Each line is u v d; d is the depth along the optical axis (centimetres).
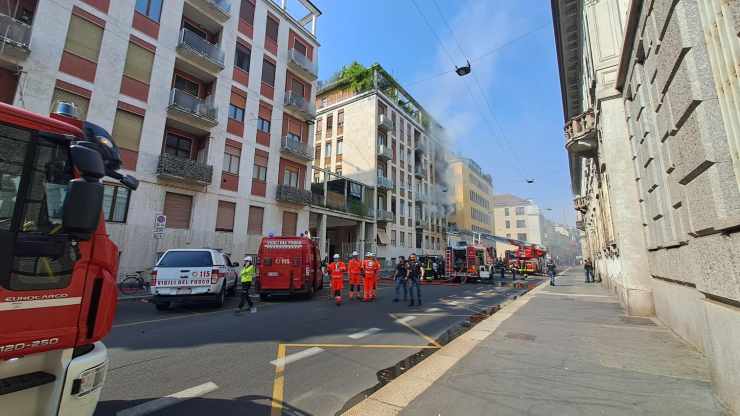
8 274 218
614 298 1303
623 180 959
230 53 2188
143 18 1761
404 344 662
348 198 3238
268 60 2464
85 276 260
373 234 3503
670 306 698
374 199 3559
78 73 1513
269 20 2519
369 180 3622
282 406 380
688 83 361
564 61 1727
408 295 1598
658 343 591
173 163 1784
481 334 692
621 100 983
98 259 270
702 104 340
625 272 930
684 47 359
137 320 880
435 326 846
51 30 1439
